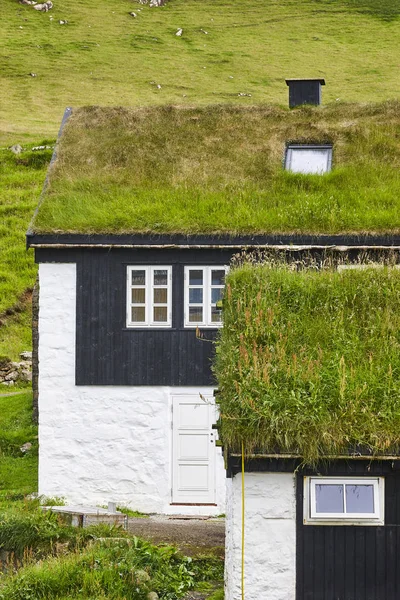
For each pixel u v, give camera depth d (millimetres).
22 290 44812
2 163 58719
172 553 17469
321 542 13914
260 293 16406
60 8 104250
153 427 23641
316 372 14711
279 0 112938
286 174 25734
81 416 23750
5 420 29297
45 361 23828
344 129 28000
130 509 23516
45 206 24391
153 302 23734
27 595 15219
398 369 15016
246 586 13938
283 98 80750
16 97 79125
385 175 25812
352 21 104812
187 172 25984
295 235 23188
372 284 17125
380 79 85875
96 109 29188
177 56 92875
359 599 13836
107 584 15453
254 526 13977
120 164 26406
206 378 23531
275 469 13914
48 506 20984
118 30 99500
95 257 23766
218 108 29250
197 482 23625
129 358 23672
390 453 13664
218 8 109188
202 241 23344
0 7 102875
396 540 13852
